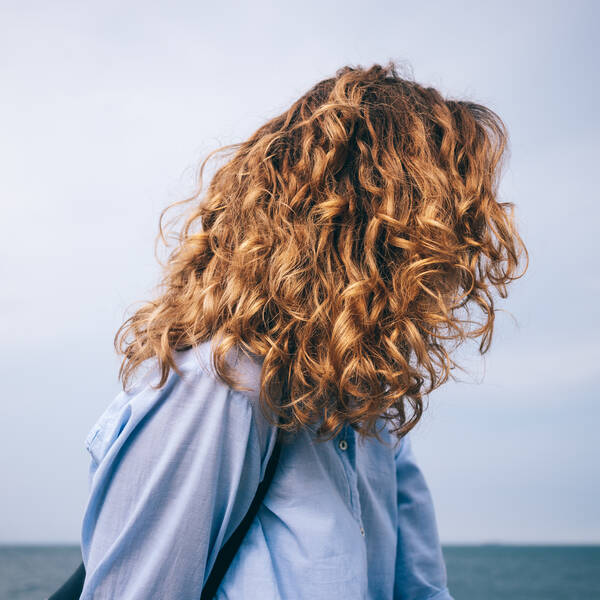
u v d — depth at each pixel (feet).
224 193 3.50
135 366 3.05
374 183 3.14
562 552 268.00
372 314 2.89
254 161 3.33
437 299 2.99
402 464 4.30
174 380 2.73
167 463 2.59
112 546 2.55
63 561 230.27
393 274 2.99
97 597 2.55
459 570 210.59
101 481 2.67
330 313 2.90
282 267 2.89
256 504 2.97
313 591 2.84
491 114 3.84
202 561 2.62
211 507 2.64
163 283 3.74
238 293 2.88
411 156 3.15
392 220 2.96
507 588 162.09
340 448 3.41
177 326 2.99
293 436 3.16
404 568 4.05
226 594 2.80
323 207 2.99
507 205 3.65
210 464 2.63
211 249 3.28
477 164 3.33
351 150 3.20
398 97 3.36
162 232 3.96
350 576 2.93
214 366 2.70
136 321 3.42
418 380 3.04
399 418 3.24
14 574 156.15
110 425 2.89
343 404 2.92
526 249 3.57
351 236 3.02
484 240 3.30
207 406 2.70
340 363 2.80
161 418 2.67
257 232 3.04
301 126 3.36
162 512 2.59
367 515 3.67
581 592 159.43
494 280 3.47
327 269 2.97
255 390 2.80
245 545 2.94
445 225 2.99
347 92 3.36
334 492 3.19
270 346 2.83
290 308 2.86
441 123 3.33
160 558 2.52
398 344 3.05
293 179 3.12
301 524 2.98
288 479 3.09
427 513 4.24
